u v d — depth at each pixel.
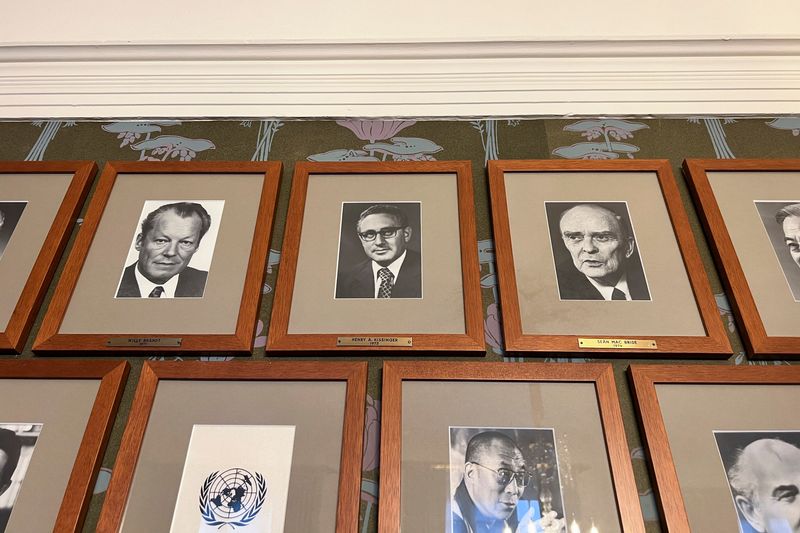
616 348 0.77
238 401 0.74
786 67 1.04
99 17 1.12
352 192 0.92
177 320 0.80
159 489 0.68
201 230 0.88
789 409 0.73
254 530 0.66
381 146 0.98
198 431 0.72
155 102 1.03
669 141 0.99
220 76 1.04
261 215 0.89
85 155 0.99
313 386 0.75
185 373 0.75
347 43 1.04
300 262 0.85
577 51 1.04
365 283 0.83
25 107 1.03
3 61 1.05
